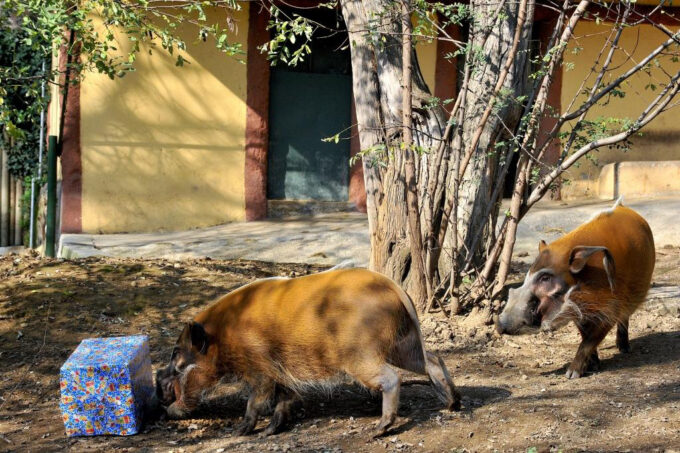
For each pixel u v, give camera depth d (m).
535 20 12.01
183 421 5.11
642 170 12.30
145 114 11.09
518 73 7.12
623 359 6.01
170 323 7.01
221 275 8.38
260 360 4.72
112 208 11.06
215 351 4.79
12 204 13.19
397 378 4.56
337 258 9.53
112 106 10.95
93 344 5.21
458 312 7.00
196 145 11.33
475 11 7.01
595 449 4.21
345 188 12.24
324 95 12.02
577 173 12.65
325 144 12.09
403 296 4.70
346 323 4.56
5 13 7.29
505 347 6.43
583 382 5.45
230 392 5.65
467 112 7.21
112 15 7.61
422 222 7.16
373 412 5.11
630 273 5.50
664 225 10.32
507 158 6.88
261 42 11.41
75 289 7.66
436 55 11.97
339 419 5.00
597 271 5.30
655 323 6.86
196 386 4.87
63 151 10.85
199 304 7.43
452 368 5.91
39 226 12.95
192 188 11.37
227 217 11.56
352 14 7.40
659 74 12.84
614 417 4.68
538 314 5.25
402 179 7.21
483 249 7.36
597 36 12.40
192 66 11.20
